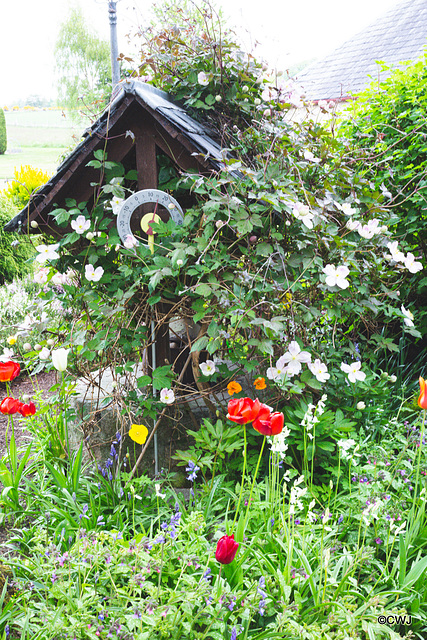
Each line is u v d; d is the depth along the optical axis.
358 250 2.94
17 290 5.88
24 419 3.75
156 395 2.90
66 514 2.24
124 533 2.25
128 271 2.64
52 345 2.98
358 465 2.58
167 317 2.76
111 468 2.89
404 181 4.12
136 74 3.51
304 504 2.36
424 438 2.66
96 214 2.79
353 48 13.47
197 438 2.56
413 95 4.11
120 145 2.75
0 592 2.01
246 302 2.46
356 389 2.93
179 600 1.64
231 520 2.30
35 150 22.83
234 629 1.56
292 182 2.59
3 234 6.41
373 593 1.94
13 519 2.54
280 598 1.80
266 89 3.15
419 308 4.21
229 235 2.75
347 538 2.22
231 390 2.59
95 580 1.84
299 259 2.64
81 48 21.97
